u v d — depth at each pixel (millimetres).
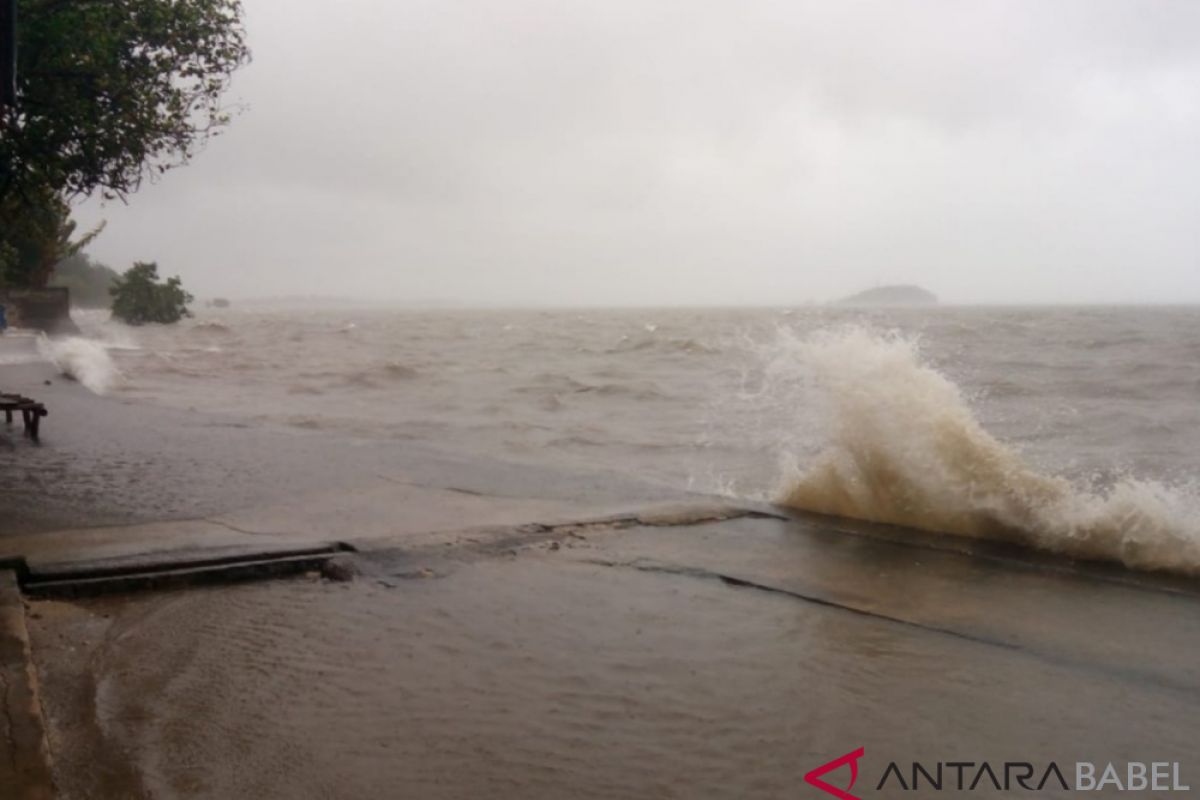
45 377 20109
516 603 5520
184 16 10438
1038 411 17109
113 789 3352
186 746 3693
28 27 9406
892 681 4418
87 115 10039
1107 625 5184
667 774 3543
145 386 20828
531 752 3695
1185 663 4641
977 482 7352
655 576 6113
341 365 28438
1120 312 118312
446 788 3412
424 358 32906
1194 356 29953
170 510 7598
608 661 4637
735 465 11492
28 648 4465
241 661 4578
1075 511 6793
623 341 44938
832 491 8156
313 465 10016
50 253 40031
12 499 7914
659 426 15227
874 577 6090
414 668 4520
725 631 5074
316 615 5270
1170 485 10570
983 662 4652
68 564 5789
